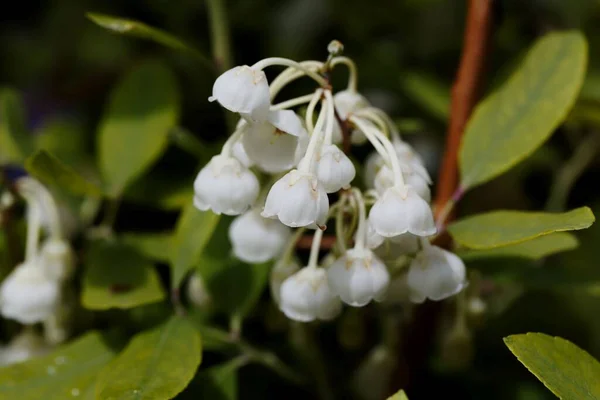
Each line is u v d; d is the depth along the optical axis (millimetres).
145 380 347
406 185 339
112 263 382
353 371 410
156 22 529
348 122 350
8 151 419
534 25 465
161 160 437
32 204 387
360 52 492
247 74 336
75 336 402
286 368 386
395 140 359
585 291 380
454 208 388
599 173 470
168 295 401
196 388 374
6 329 413
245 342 388
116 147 409
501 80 407
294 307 351
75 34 586
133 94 415
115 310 399
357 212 349
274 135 344
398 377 393
